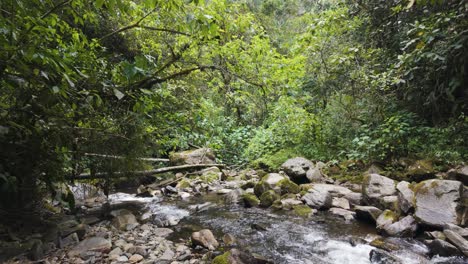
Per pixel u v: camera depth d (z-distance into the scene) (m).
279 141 9.03
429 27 5.28
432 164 5.51
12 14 2.00
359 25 7.30
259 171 8.07
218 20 3.82
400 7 6.13
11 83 2.12
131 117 3.57
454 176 4.88
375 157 6.52
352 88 7.41
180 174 8.11
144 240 3.82
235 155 10.18
